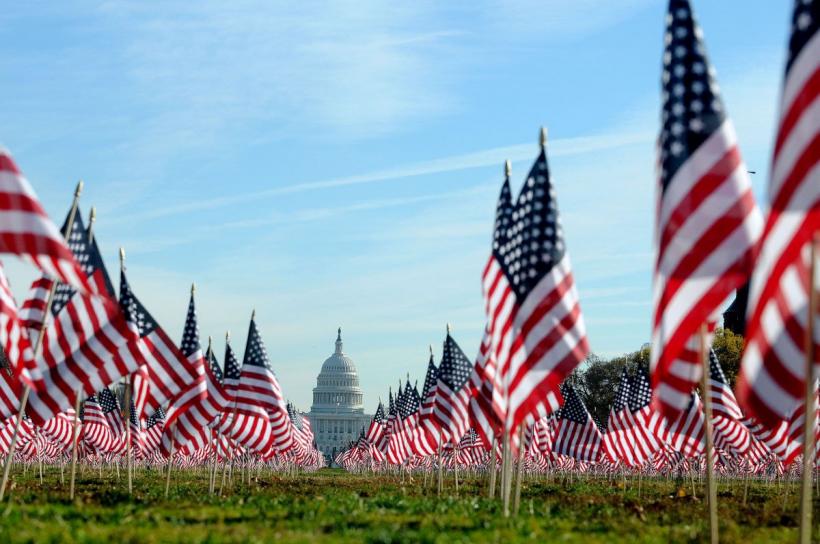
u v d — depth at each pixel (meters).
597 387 153.38
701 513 34.31
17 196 26.23
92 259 32.81
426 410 58.09
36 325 32.56
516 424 27.02
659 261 21.20
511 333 29.14
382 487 56.41
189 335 43.78
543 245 27.67
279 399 49.41
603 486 64.50
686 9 21.45
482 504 35.53
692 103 21.09
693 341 22.55
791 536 27.59
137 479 66.12
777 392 19.09
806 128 17.72
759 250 18.53
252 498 38.25
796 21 18.06
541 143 28.36
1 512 26.95
